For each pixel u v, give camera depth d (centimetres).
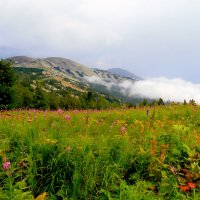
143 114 1509
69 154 699
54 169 677
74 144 730
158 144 836
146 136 876
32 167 665
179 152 793
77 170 653
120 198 586
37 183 661
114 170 687
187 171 729
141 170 721
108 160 710
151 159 738
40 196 564
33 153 714
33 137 812
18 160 683
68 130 952
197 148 834
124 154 748
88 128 998
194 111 1541
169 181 677
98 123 1134
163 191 653
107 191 623
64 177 664
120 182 661
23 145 749
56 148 717
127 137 838
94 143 772
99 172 679
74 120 1270
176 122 1273
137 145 822
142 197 600
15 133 826
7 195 557
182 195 627
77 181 630
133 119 1398
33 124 965
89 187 636
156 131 973
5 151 737
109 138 829
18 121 1095
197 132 1091
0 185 621
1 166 664
